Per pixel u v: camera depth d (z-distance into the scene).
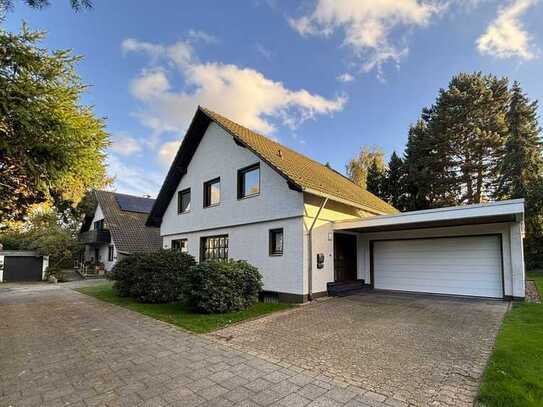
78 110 8.19
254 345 5.60
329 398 3.57
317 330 6.48
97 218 28.38
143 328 7.07
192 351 5.35
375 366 4.49
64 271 28.42
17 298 13.34
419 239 11.54
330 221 11.20
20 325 7.63
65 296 13.44
